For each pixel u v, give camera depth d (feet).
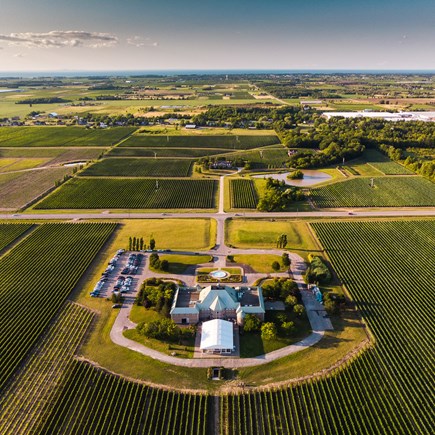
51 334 305.53
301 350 287.89
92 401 245.86
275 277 381.19
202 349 285.64
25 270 391.86
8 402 246.06
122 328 311.88
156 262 393.50
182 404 243.60
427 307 334.03
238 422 233.35
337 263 402.11
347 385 255.70
